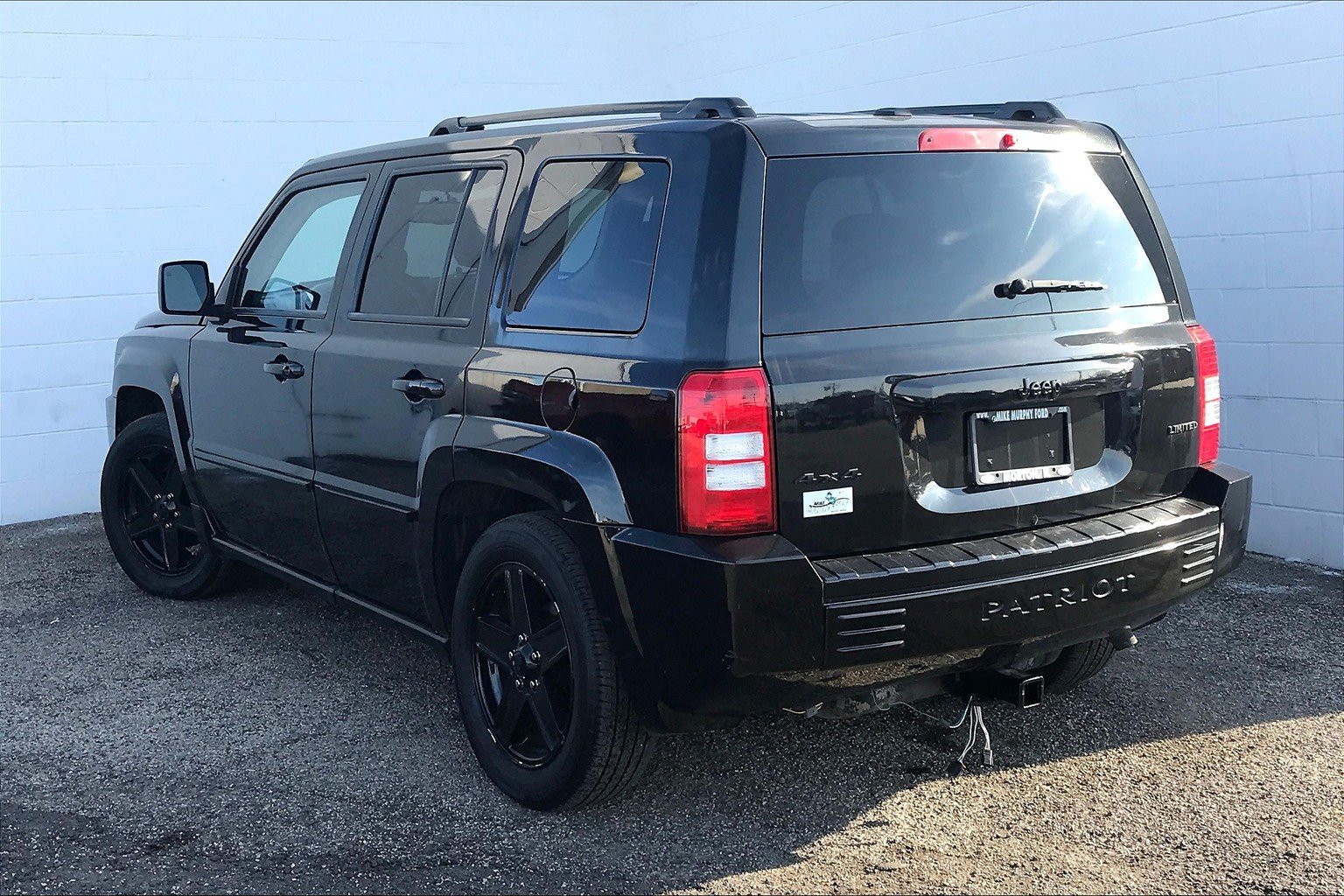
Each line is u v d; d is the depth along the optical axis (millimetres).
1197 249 5926
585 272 3203
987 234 3139
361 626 5074
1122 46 6145
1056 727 3887
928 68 7305
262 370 4445
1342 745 3713
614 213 3166
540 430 3201
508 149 3615
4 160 7141
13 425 7301
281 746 3879
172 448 5250
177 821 3377
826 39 8023
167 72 7578
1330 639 4645
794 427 2795
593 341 3102
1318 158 5422
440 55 8586
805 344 2842
